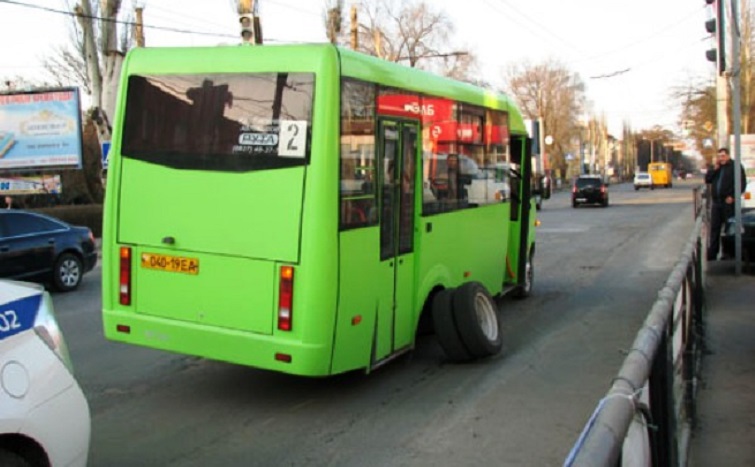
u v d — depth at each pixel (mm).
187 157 6141
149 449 5348
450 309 7391
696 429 5535
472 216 8516
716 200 13625
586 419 5938
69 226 13219
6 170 25547
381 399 6504
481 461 5117
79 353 8148
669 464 3488
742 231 12398
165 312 6289
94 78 22062
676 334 4195
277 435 5641
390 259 6574
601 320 9758
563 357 7895
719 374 6891
